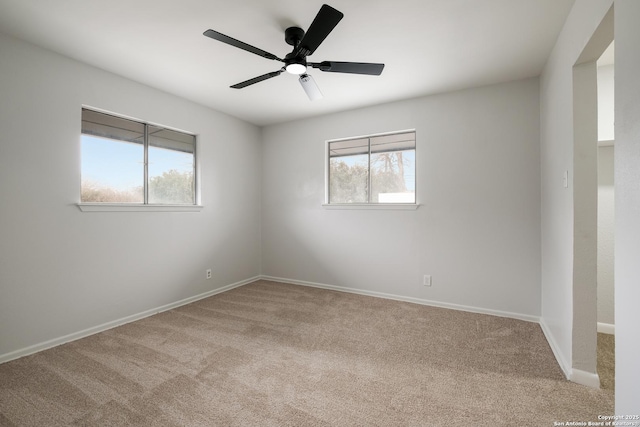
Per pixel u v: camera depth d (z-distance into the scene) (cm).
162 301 323
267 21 206
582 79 182
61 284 245
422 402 169
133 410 163
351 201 400
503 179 302
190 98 346
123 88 288
